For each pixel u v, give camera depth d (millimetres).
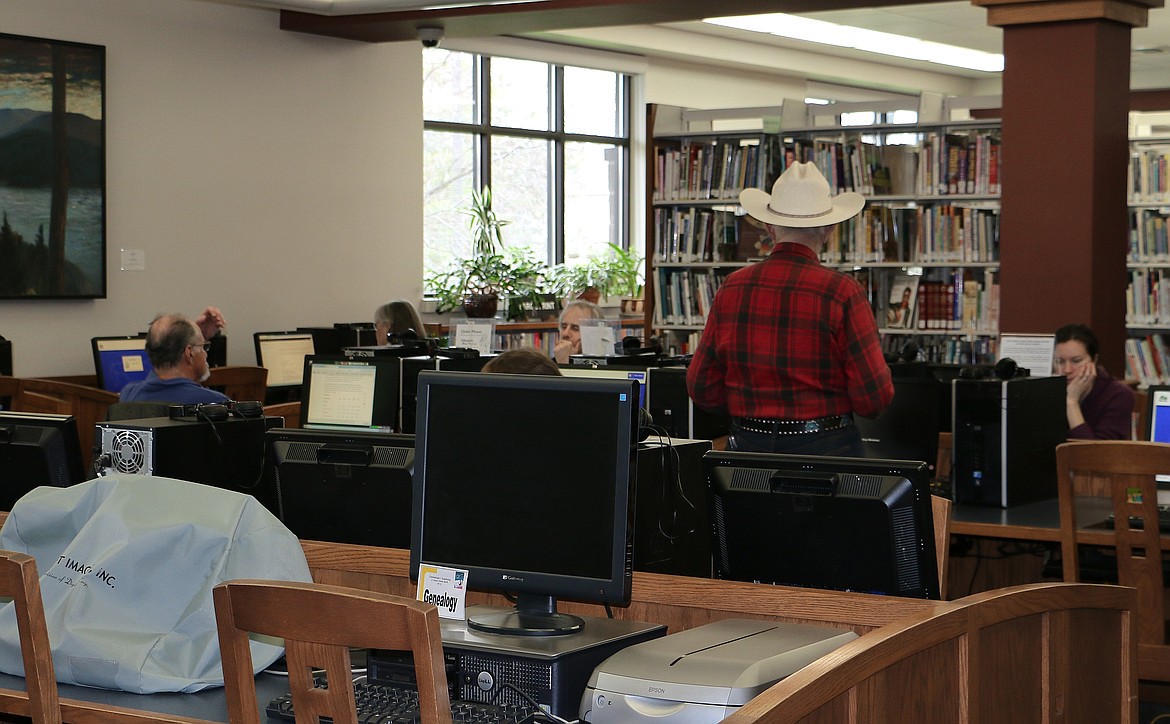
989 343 7062
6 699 1913
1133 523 3410
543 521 1969
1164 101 13195
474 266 9820
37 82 6938
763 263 3521
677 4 7027
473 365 5008
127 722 1837
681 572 2672
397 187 8859
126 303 7461
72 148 7105
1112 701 2016
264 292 8125
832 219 3459
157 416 3326
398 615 1419
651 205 7922
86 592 2021
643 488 2549
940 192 7027
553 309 10602
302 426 4742
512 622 2006
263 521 2068
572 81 11352
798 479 2221
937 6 10555
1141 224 7270
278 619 1512
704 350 3602
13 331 6973
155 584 2020
